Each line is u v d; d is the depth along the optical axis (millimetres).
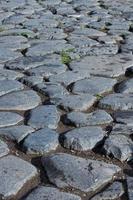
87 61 5984
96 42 6801
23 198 3322
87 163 3699
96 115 4441
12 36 7070
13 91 5008
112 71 5602
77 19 8289
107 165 3691
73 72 5551
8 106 4609
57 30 7469
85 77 5422
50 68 5652
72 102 4703
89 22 8062
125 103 4672
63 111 4578
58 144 3975
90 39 6961
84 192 3385
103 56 6207
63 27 7707
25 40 6887
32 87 5148
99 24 7895
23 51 6375
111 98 4809
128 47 6566
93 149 3916
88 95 4891
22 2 9578
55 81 5270
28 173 3564
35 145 3895
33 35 7152
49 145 3910
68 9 9070
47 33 7281
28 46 6570
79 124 4266
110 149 3842
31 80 5266
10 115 4418
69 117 4387
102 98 4828
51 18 8305
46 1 9766
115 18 8391
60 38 7031
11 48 6438
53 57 6094
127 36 7184
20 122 4324
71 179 3496
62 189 3414
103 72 5574
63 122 4348
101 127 4227
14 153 3854
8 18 8195
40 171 3627
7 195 3334
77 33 7324
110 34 7312
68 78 5348
